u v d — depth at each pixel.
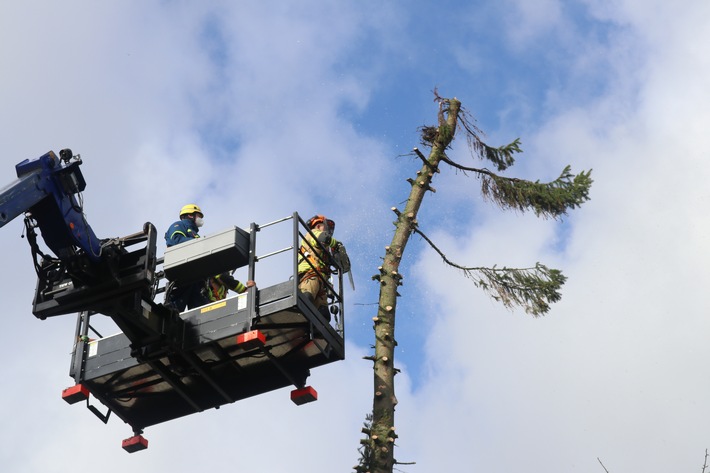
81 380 13.05
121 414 13.70
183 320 12.55
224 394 13.23
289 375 13.07
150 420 13.76
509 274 15.05
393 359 13.80
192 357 12.64
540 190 15.45
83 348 13.20
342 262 13.55
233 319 12.32
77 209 11.54
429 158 15.47
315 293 12.96
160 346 12.37
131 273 11.85
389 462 13.03
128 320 12.13
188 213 13.61
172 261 12.52
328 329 13.00
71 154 11.51
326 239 13.30
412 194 15.09
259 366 13.29
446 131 15.57
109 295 11.83
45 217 11.38
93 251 11.66
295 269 12.28
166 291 12.83
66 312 11.98
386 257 14.54
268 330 12.69
